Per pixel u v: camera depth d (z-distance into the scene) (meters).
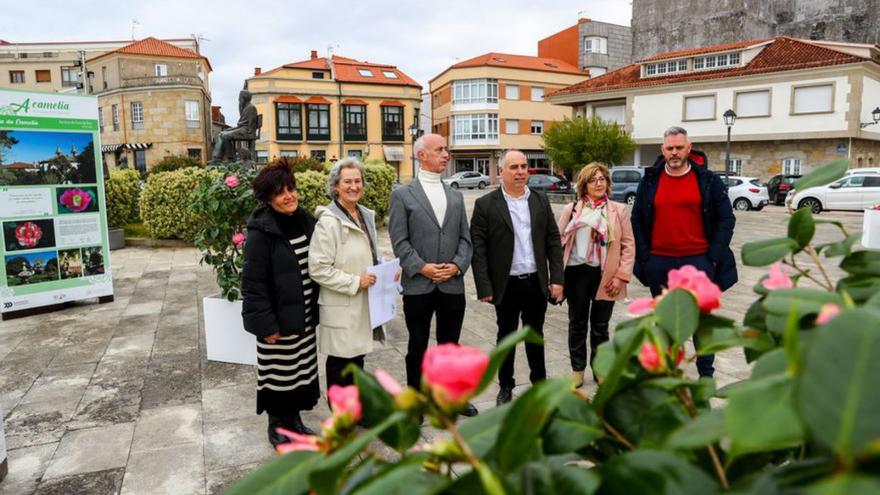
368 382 0.85
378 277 3.51
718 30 34.56
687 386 0.88
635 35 38.09
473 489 0.69
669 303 0.97
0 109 6.30
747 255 1.23
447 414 0.69
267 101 43.12
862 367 0.51
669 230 3.82
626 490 0.66
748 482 0.66
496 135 45.62
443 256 3.74
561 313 6.61
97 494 2.96
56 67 53.88
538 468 0.71
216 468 3.22
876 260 1.09
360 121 45.62
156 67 43.56
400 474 0.65
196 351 5.26
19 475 3.15
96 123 6.96
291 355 3.33
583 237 4.12
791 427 0.56
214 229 4.74
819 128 24.55
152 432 3.66
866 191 18.03
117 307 7.03
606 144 27.73
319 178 12.30
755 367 0.78
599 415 0.89
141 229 13.47
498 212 3.85
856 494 0.46
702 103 27.48
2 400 4.18
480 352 0.71
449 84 46.38
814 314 0.90
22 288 6.55
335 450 0.82
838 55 24.62
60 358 5.10
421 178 3.86
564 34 49.28
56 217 6.77
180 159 16.72
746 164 27.02
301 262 3.34
